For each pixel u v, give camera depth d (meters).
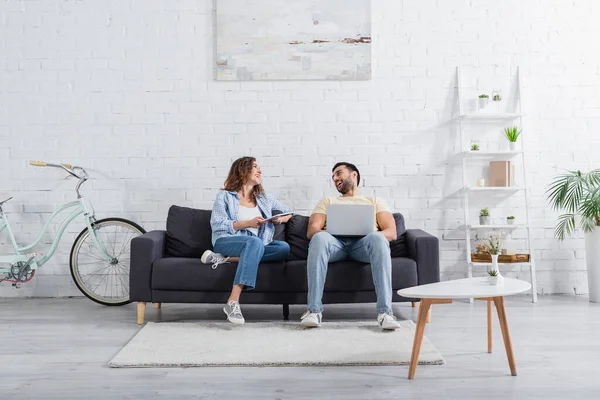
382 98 4.53
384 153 4.54
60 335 3.29
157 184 4.53
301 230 4.03
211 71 4.53
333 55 4.51
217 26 4.49
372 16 4.54
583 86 4.54
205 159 4.53
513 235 4.54
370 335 3.19
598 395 2.23
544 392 2.27
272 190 4.52
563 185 4.23
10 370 2.60
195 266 3.59
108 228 4.48
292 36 4.50
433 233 4.52
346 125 4.52
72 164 4.52
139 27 4.52
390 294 3.38
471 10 4.54
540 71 4.54
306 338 3.13
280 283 3.58
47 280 4.52
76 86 4.52
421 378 2.46
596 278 4.20
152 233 3.91
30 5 4.50
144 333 3.27
